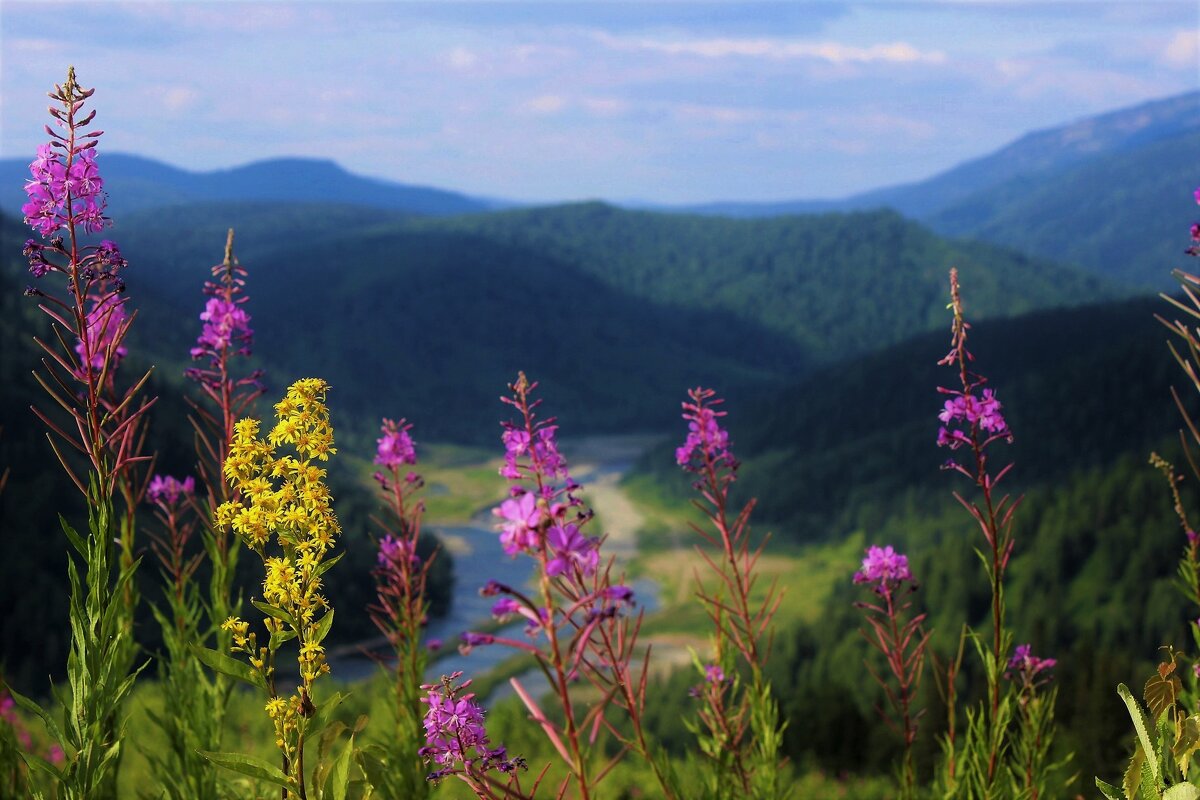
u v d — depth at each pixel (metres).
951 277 4.81
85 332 3.51
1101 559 141.38
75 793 3.36
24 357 134.75
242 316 5.33
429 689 3.53
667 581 184.12
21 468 116.06
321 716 3.27
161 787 4.71
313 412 3.42
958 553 139.25
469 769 3.40
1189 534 4.80
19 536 107.56
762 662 5.52
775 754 5.46
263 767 3.21
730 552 5.50
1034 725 5.40
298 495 3.39
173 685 5.11
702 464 5.50
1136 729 3.01
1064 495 157.25
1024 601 134.38
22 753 3.31
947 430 4.87
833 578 189.50
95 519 3.47
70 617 3.43
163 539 5.45
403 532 5.89
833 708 41.81
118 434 3.61
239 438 3.41
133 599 5.12
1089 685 33.09
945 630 126.50
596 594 2.79
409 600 5.81
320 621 3.31
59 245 3.44
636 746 4.03
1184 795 2.80
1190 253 3.97
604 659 3.98
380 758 4.08
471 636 2.74
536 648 2.78
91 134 3.51
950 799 5.29
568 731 2.79
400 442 5.89
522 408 3.57
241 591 5.20
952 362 4.91
